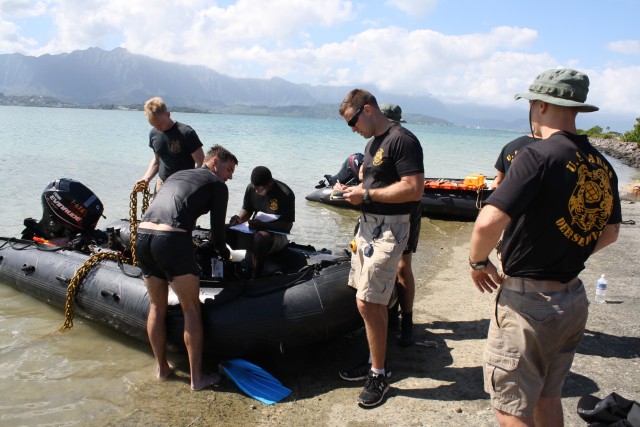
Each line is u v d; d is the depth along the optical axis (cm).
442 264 696
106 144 2486
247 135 4328
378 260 328
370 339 344
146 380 382
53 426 322
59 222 569
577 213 201
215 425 324
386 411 335
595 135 5559
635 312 496
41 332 463
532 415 215
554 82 206
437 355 411
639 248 767
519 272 209
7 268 550
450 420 322
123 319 427
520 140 419
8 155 1827
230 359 394
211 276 449
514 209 198
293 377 389
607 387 354
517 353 212
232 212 1004
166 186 374
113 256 486
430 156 2969
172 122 560
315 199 1151
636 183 1611
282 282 399
